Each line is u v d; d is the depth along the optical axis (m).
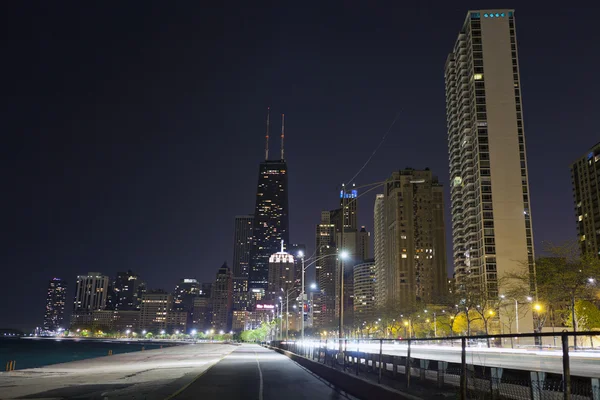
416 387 18.69
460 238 190.75
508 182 174.12
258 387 27.28
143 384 30.69
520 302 98.69
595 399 10.55
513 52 185.38
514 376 13.03
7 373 43.50
